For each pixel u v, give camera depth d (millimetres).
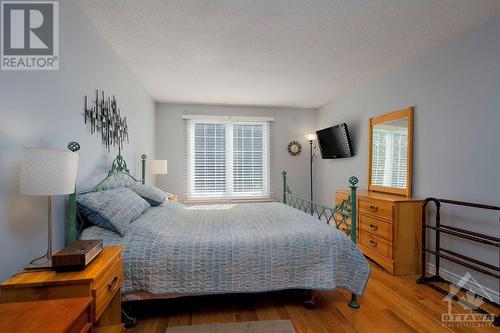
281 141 4969
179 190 4621
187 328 1646
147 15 1959
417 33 2254
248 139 4879
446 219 2396
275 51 2596
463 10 1917
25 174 1135
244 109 4836
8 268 1215
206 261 1656
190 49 2537
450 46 2359
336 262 1793
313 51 2604
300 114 5031
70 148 1389
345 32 2232
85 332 862
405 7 1881
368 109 3514
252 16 1981
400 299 2049
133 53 2615
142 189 2459
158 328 1658
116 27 2125
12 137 1250
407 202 2553
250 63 2893
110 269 1238
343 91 3982
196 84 3615
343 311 1863
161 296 1615
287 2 1814
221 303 1962
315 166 5062
